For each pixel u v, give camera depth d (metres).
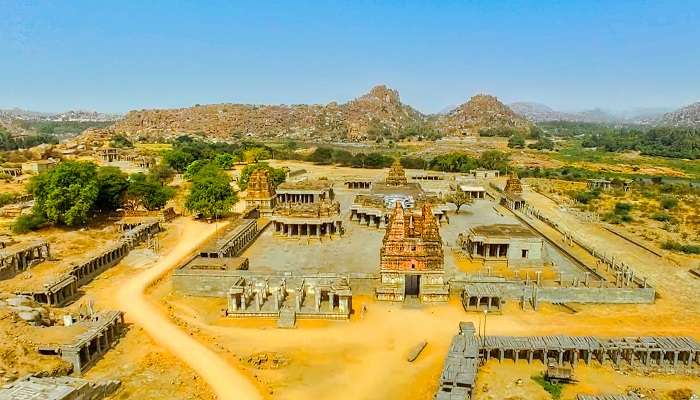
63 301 63.31
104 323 51.06
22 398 37.06
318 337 54.91
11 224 97.25
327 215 96.31
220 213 109.31
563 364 48.91
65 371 44.69
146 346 51.62
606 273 75.62
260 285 64.38
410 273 65.44
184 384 44.06
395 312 61.91
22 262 74.62
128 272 76.31
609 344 49.56
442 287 65.75
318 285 62.94
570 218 121.19
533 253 81.12
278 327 57.22
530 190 163.12
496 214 121.62
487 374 47.38
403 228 65.50
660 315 62.06
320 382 45.66
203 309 62.97
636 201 148.38
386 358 50.50
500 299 62.44
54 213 93.38
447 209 108.56
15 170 165.62
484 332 52.34
